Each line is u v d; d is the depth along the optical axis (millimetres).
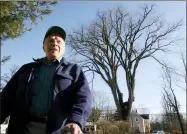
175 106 29750
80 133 1704
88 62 32250
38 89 2041
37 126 1947
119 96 32156
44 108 1980
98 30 32219
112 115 34906
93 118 30312
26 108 2002
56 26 2268
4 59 9281
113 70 32250
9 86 2180
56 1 8078
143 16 32188
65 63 2162
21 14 7559
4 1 7211
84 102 1879
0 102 2119
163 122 58156
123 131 22234
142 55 32000
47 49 2221
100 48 32375
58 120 1938
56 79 2047
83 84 2031
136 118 74312
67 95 2014
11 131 2031
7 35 7973
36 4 7777
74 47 31672
